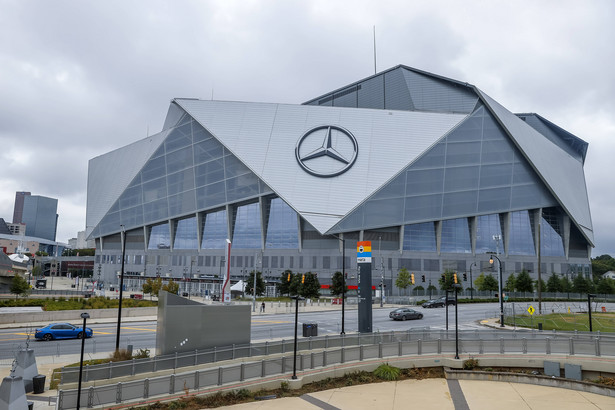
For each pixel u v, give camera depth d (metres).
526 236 105.38
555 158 114.00
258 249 103.88
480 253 101.12
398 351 27.75
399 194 96.19
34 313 48.31
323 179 98.56
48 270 185.12
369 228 94.44
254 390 22.38
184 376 21.00
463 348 28.09
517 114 124.69
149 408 19.41
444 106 105.38
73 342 36.47
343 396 22.19
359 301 41.81
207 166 110.75
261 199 102.62
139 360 23.16
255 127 107.38
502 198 101.56
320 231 93.12
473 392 22.80
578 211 112.81
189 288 107.12
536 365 25.56
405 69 110.38
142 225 120.06
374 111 103.69
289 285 85.88
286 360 24.39
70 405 18.45
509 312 63.06
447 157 99.19
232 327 28.75
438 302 74.12
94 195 135.75
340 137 101.50
